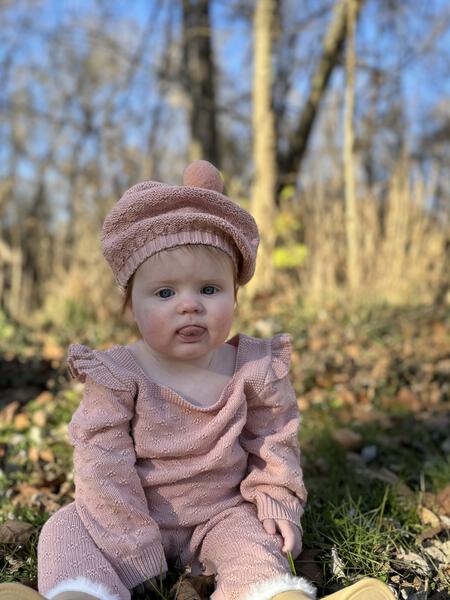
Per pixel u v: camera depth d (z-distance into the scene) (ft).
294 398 2.08
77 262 7.55
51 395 4.01
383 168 12.21
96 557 1.72
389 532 2.20
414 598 1.89
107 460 1.79
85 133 12.39
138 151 12.62
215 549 1.85
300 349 5.00
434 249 7.11
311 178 8.45
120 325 6.54
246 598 1.65
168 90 11.66
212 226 1.86
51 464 3.02
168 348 1.88
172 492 1.89
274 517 1.88
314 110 9.95
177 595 1.79
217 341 1.90
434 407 3.87
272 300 6.76
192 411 1.90
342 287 6.88
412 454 3.10
